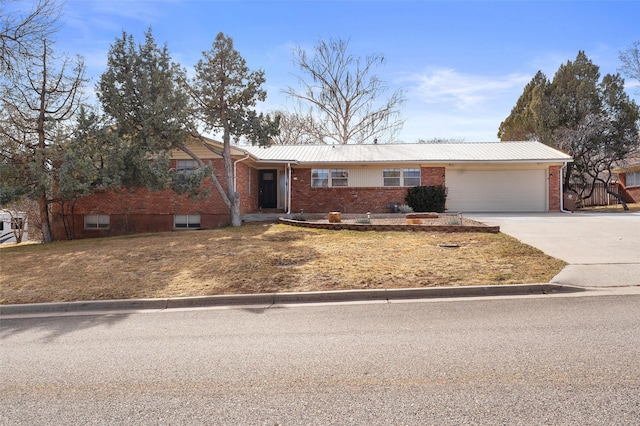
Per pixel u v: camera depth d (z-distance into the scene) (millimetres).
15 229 27562
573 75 29328
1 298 8125
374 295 7430
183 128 16297
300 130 36156
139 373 4344
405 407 3424
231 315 6680
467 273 8352
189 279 8758
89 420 3389
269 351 4895
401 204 22812
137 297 7801
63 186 14641
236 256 10625
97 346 5320
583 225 14508
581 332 5133
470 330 5402
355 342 5105
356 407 3455
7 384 4156
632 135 27438
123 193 19906
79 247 13281
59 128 16672
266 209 24328
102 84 15531
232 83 16844
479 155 22797
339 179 23250
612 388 3625
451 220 14836
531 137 32219
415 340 5086
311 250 11102
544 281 7656
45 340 5680
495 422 3146
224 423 3279
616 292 7129
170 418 3383
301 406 3510
